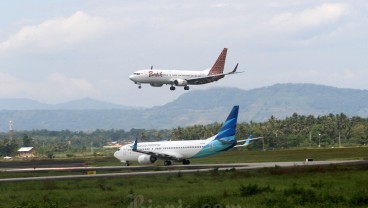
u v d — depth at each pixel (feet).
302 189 274.77
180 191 302.86
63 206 252.62
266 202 246.68
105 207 248.52
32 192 330.54
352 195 257.75
